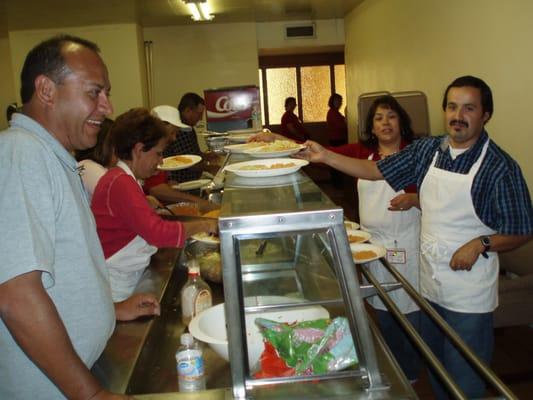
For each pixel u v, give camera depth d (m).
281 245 1.35
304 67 9.70
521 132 3.10
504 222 1.77
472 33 3.68
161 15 6.68
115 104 7.03
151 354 1.33
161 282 1.68
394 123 2.60
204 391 0.93
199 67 7.82
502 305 2.39
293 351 0.97
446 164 1.90
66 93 0.96
